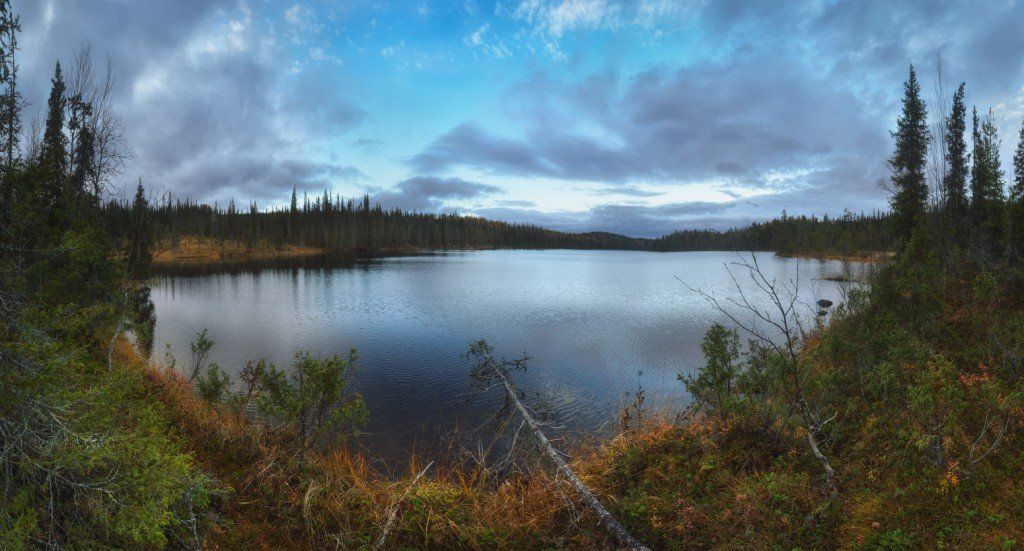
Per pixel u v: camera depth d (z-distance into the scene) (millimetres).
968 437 5035
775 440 5875
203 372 14461
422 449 9195
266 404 5746
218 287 45406
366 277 58531
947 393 4758
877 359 7348
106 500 3029
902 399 5648
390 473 7969
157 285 46875
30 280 5500
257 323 25844
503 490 5707
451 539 4652
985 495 4117
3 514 2604
